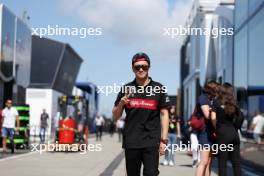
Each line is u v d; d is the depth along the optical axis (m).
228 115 11.30
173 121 21.72
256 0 19.33
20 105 29.59
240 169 11.36
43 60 61.94
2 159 22.34
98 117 52.47
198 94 41.25
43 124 37.44
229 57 26.09
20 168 18.72
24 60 39.09
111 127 68.44
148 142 8.49
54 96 61.78
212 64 33.00
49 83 60.75
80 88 85.25
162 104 8.62
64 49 63.09
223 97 11.38
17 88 37.38
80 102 48.06
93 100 86.38
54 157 24.56
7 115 25.47
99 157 25.81
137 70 8.53
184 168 20.62
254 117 19.08
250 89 20.02
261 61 18.16
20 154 25.59
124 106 8.64
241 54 22.31
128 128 8.59
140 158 8.64
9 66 34.28
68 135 28.81
